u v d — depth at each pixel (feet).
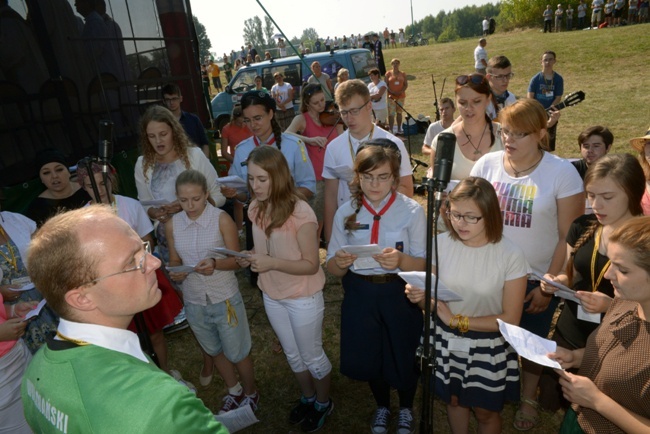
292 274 8.15
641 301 5.05
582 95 13.47
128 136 16.61
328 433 9.75
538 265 8.57
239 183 11.40
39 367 3.92
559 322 8.11
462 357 7.41
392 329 8.07
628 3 86.84
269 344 13.07
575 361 6.11
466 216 6.88
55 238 3.86
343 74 28.84
